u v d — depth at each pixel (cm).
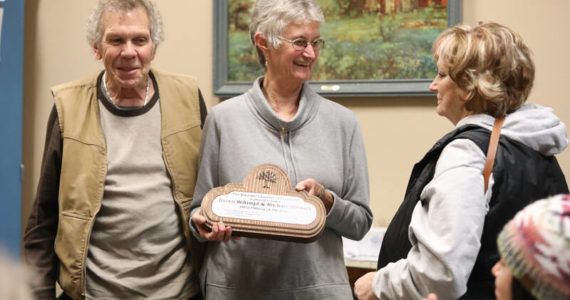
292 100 214
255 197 191
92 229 218
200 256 222
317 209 189
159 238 218
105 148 220
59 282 223
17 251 326
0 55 325
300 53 204
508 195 155
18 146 327
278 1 203
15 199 327
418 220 158
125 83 217
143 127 223
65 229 217
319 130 209
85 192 217
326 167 206
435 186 155
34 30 353
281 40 203
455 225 149
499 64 162
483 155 156
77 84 229
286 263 201
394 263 167
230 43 330
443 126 308
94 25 219
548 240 92
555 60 296
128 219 215
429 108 310
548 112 167
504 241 98
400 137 313
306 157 206
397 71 311
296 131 208
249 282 202
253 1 327
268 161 204
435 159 167
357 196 210
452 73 165
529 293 96
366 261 267
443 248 148
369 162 317
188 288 221
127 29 213
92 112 223
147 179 220
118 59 214
